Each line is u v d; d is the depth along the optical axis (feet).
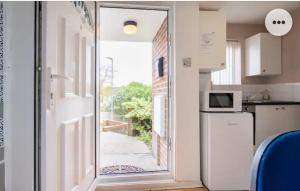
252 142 8.51
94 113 7.89
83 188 6.26
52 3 4.06
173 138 9.00
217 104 9.09
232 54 12.67
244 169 8.45
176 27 8.87
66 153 4.85
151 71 14.34
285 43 11.48
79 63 5.82
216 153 8.38
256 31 12.80
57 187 4.49
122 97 14.99
